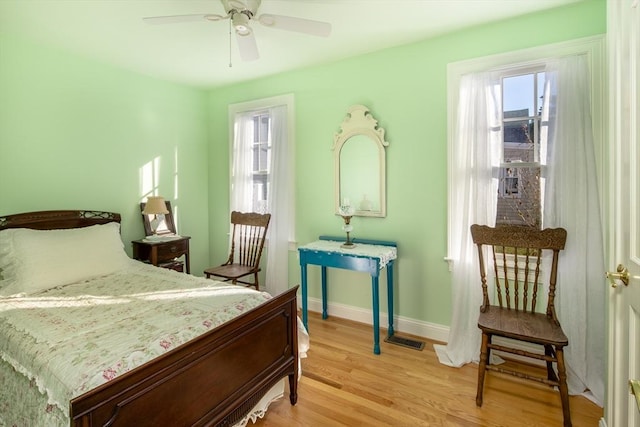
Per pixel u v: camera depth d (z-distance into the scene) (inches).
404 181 113.3
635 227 48.6
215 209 162.2
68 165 114.5
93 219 119.0
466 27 98.9
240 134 149.0
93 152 121.1
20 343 57.9
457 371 92.5
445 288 108.1
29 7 85.0
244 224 140.9
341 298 129.6
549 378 81.3
